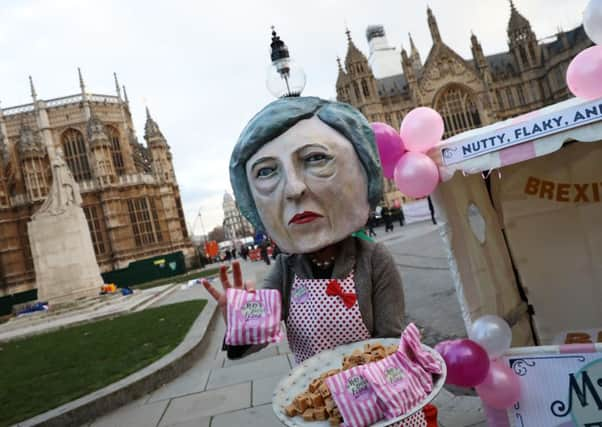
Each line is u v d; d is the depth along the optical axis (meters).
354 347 2.23
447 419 3.52
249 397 4.95
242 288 2.39
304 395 1.92
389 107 69.50
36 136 51.59
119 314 14.88
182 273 48.34
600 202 3.32
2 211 49.44
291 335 2.44
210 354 7.30
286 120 2.30
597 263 3.34
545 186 3.46
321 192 2.26
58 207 19.08
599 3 2.34
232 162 2.50
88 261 19.61
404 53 68.88
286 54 2.78
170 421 4.60
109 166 51.59
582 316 3.43
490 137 2.57
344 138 2.38
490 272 3.23
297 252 2.33
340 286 2.33
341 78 70.12
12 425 4.79
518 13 71.12
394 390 1.76
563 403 2.55
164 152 59.19
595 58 2.28
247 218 2.57
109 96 57.34
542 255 3.51
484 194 3.55
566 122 2.33
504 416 2.76
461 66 68.44
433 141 2.85
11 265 48.97
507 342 2.67
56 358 8.66
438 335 5.57
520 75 70.81
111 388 5.45
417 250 14.94
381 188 2.47
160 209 56.09
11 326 16.75
